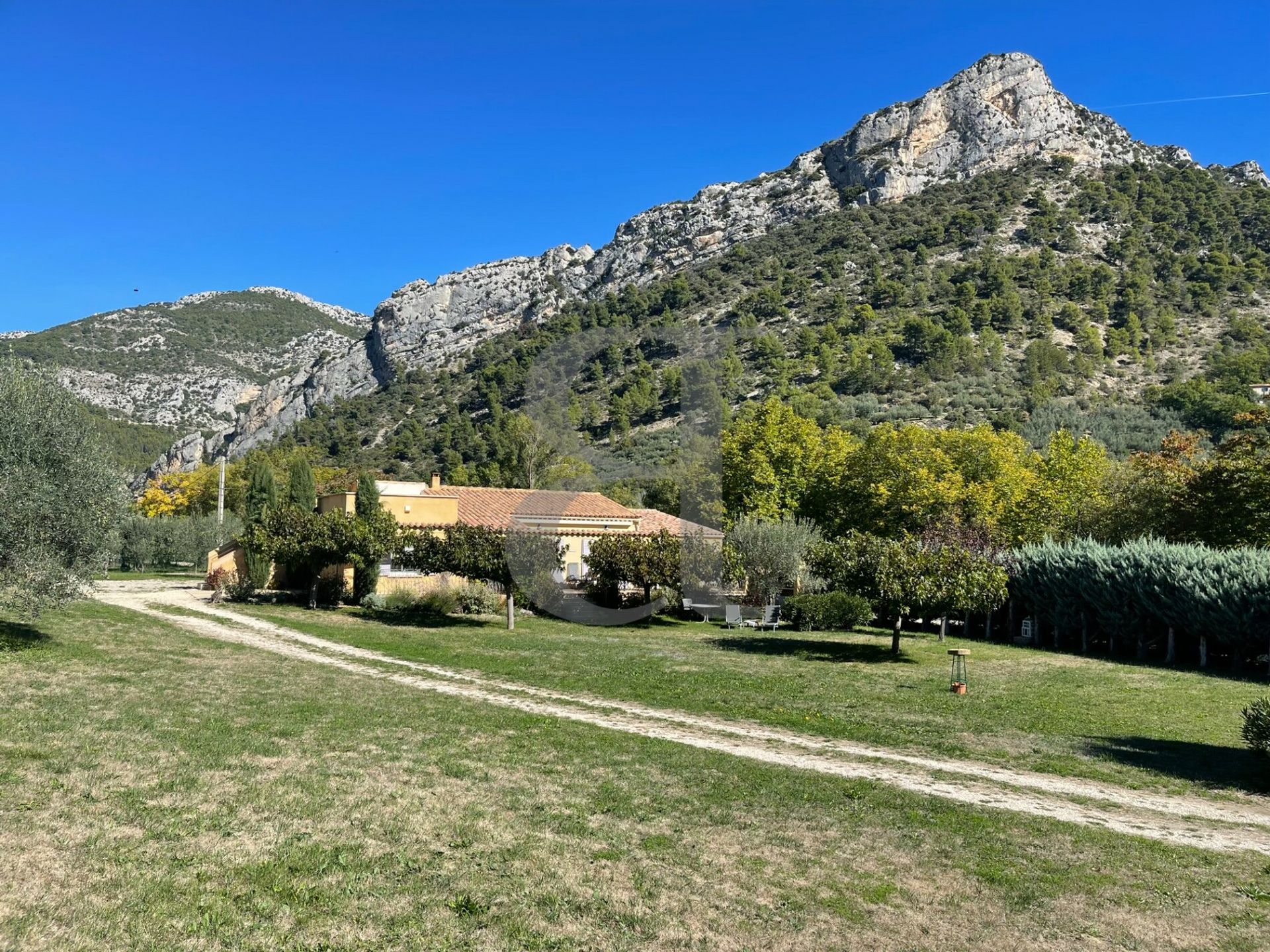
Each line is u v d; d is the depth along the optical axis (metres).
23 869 5.45
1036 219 110.75
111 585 31.19
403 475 55.34
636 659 18.22
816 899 5.97
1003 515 35.31
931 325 80.69
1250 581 18.02
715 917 5.60
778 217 135.12
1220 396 63.72
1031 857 7.05
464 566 23.31
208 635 19.30
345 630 21.80
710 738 11.26
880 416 67.31
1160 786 9.70
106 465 15.41
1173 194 119.75
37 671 12.62
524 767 8.90
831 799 8.47
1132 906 6.13
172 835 6.24
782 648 20.69
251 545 27.56
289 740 9.30
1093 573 21.47
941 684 16.25
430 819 7.02
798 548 25.92
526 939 5.16
